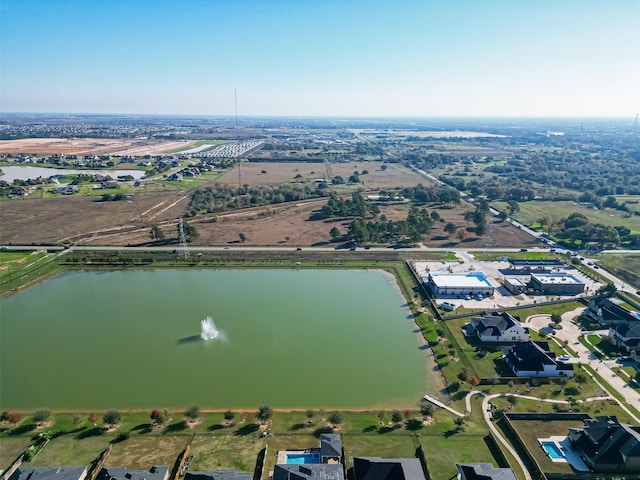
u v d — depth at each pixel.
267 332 133.25
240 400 101.69
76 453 84.50
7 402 100.44
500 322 129.38
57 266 186.25
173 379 109.38
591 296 157.00
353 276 180.25
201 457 83.56
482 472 75.44
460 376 107.38
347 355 121.12
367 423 93.69
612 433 84.44
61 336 129.88
